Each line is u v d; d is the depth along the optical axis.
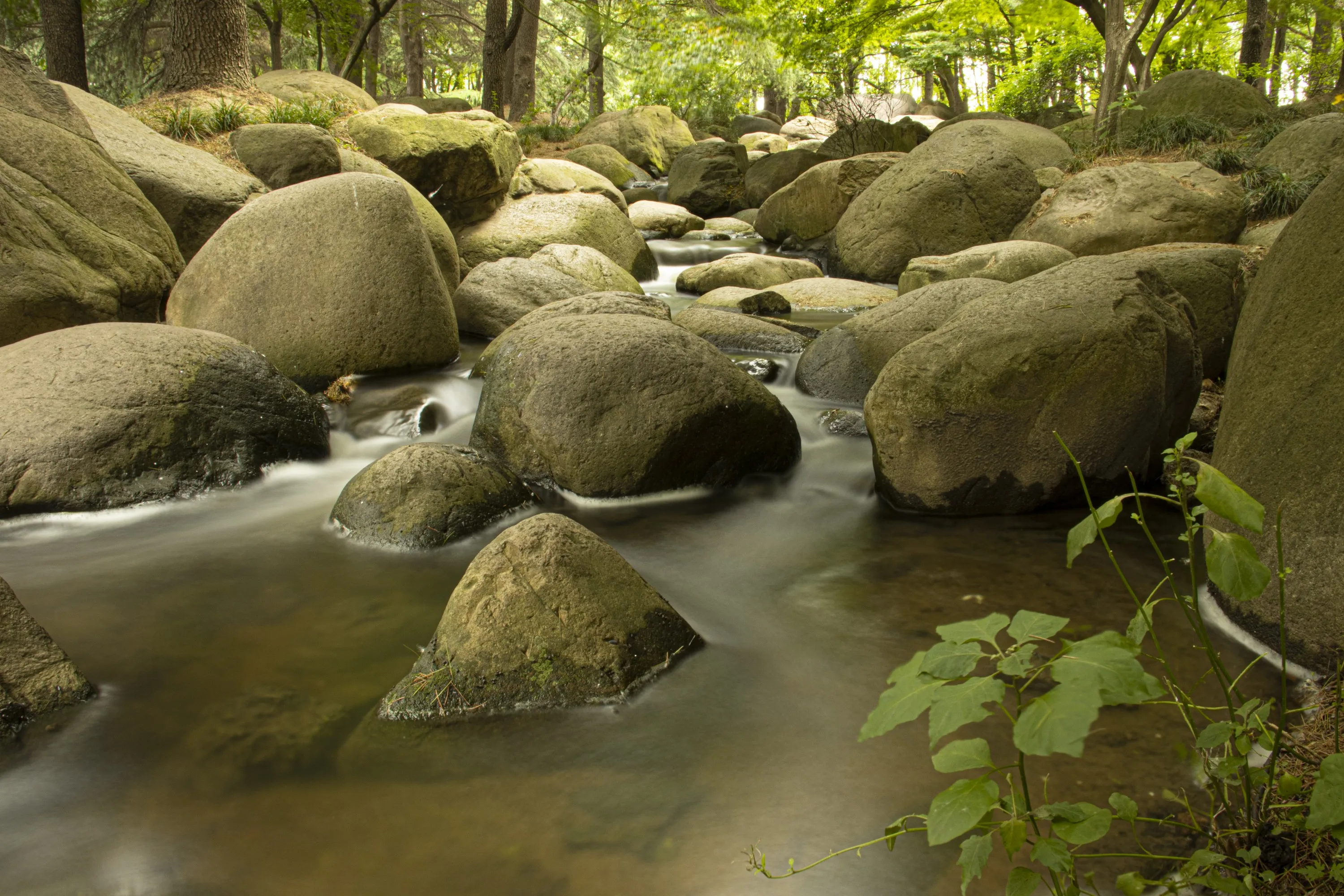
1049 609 3.43
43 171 6.65
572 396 4.76
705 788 2.45
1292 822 1.78
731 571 3.95
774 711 2.83
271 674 3.08
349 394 6.39
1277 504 2.93
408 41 25.55
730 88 25.33
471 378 6.77
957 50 25.56
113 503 4.60
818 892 2.05
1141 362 4.19
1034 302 4.49
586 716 2.79
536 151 19.20
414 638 3.33
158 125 10.38
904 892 2.04
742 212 17.39
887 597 3.61
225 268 6.76
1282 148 10.95
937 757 1.56
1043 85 23.52
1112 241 10.53
